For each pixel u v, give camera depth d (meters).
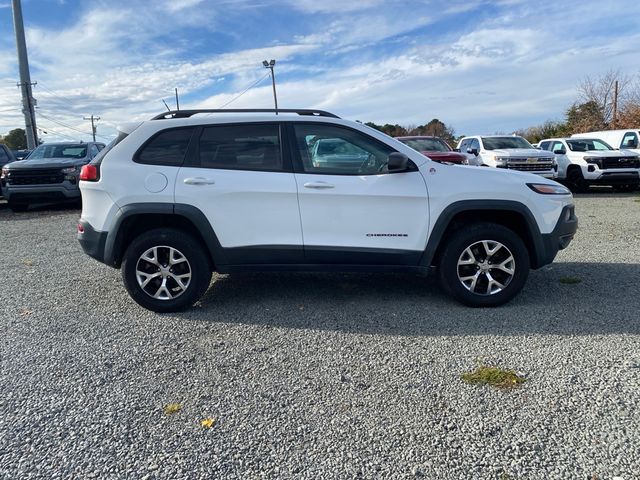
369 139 4.57
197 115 4.72
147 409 2.96
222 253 4.55
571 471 2.36
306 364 3.51
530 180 4.62
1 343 3.96
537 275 5.67
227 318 4.48
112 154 4.59
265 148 4.55
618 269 5.84
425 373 3.34
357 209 4.48
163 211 4.46
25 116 21.05
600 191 16.03
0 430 2.76
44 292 5.37
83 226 4.62
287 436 2.68
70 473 2.40
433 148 13.66
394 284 5.45
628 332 3.92
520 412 2.85
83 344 3.93
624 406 2.88
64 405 3.01
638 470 2.35
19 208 12.70
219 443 2.62
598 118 40.75
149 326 4.31
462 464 2.43
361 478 2.35
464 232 4.51
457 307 4.64
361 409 2.92
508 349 3.68
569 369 3.33
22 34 20.38
